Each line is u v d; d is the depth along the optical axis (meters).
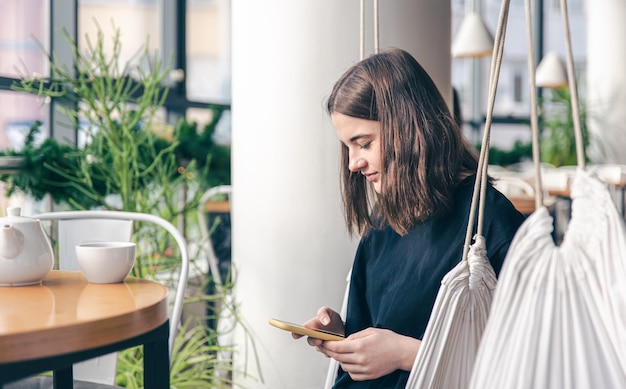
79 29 3.80
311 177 2.31
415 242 1.55
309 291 2.32
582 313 1.09
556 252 1.10
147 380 1.35
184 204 3.29
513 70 7.47
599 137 7.08
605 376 1.09
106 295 1.40
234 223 2.51
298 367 2.36
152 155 2.93
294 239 2.33
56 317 1.20
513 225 1.45
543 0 7.55
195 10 4.66
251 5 2.38
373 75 1.51
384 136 1.48
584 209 1.09
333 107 1.55
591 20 7.18
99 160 2.77
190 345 2.69
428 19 2.34
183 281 1.85
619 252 1.06
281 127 2.33
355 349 1.45
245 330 2.45
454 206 1.50
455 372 1.38
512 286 1.11
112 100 2.83
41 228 1.52
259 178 2.38
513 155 6.68
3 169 2.58
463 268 1.34
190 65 4.65
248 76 2.40
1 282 1.48
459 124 1.60
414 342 1.45
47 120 3.48
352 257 2.31
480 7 7.29
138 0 4.25
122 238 1.97
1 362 1.09
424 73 1.53
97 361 1.89
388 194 1.49
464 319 1.36
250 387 2.45
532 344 1.10
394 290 1.54
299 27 2.29
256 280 2.40
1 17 3.36
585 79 7.55
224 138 3.73
